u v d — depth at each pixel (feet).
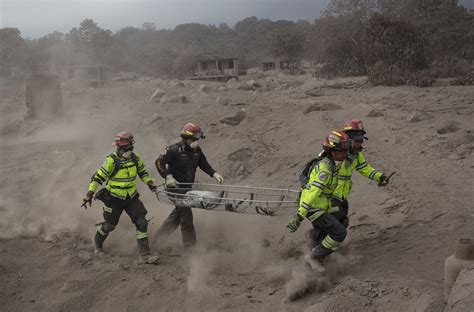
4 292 19.85
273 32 216.13
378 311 16.02
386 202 27.12
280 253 23.44
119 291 20.03
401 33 90.22
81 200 31.40
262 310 18.11
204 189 27.91
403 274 18.56
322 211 18.70
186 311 18.56
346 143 18.34
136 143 45.39
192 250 24.57
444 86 72.79
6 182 35.47
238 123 50.57
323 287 18.52
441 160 33.12
